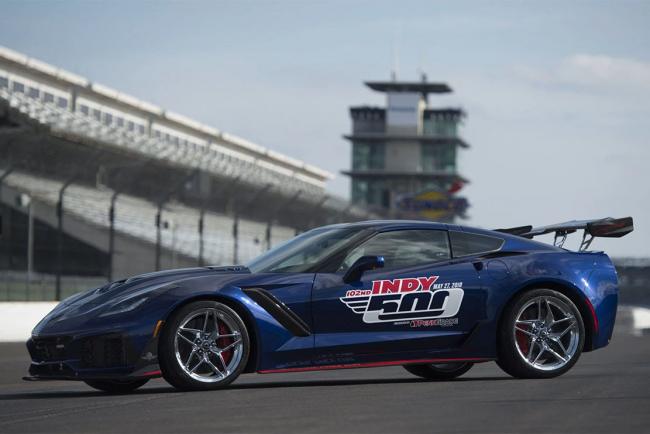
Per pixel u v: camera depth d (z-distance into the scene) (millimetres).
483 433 7691
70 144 56719
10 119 53875
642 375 13258
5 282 51969
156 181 64938
